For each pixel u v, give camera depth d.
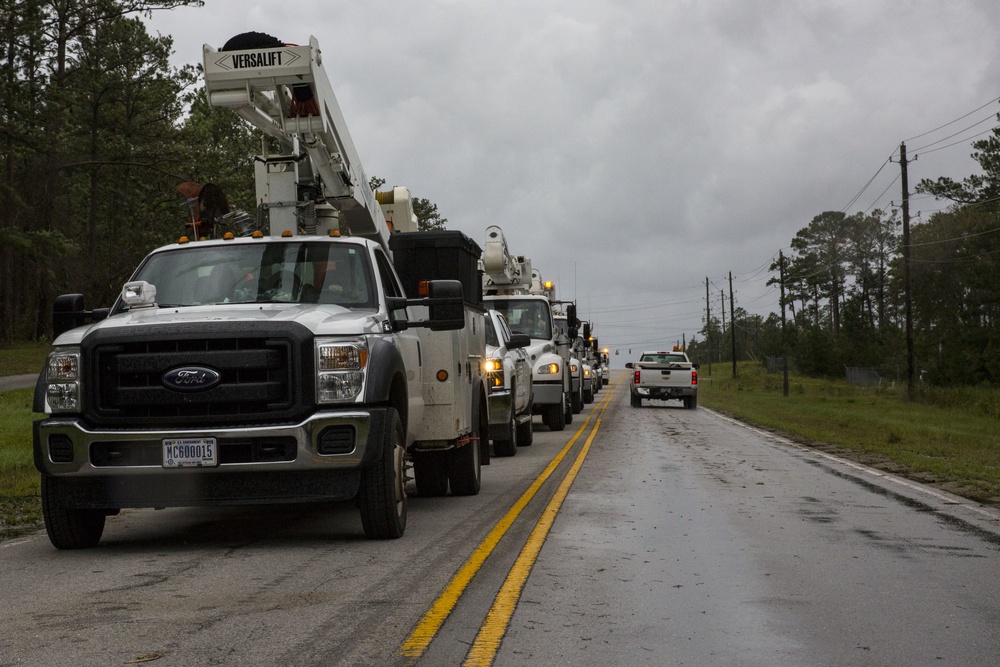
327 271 8.84
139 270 9.05
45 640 4.97
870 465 15.69
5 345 60.56
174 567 7.00
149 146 56.06
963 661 4.73
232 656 4.67
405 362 8.96
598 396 48.97
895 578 6.72
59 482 7.58
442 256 10.45
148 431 7.33
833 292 129.88
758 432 23.47
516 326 23.88
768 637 5.14
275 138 11.43
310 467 7.41
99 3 53.59
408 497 11.12
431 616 5.46
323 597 5.95
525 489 11.84
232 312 7.94
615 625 5.36
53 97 52.94
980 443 21.95
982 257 63.12
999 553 7.75
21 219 56.47
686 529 8.79
